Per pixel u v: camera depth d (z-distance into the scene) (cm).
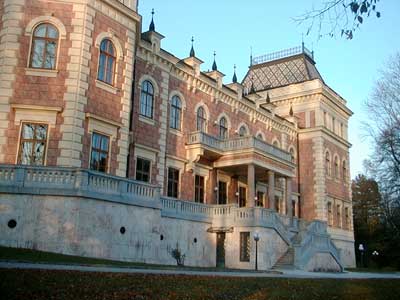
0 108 2358
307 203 5134
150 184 2427
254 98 4656
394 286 2052
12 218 1973
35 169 2048
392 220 6231
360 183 7262
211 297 1241
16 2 2470
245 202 4159
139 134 3078
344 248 5428
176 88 3525
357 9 821
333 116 5666
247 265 3020
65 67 2456
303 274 2730
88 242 2042
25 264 1520
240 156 3553
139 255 2294
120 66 2722
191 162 3475
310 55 6069
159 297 1163
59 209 2012
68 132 2381
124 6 2747
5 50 2412
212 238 3189
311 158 5219
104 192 2150
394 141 3631
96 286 1202
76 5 2534
